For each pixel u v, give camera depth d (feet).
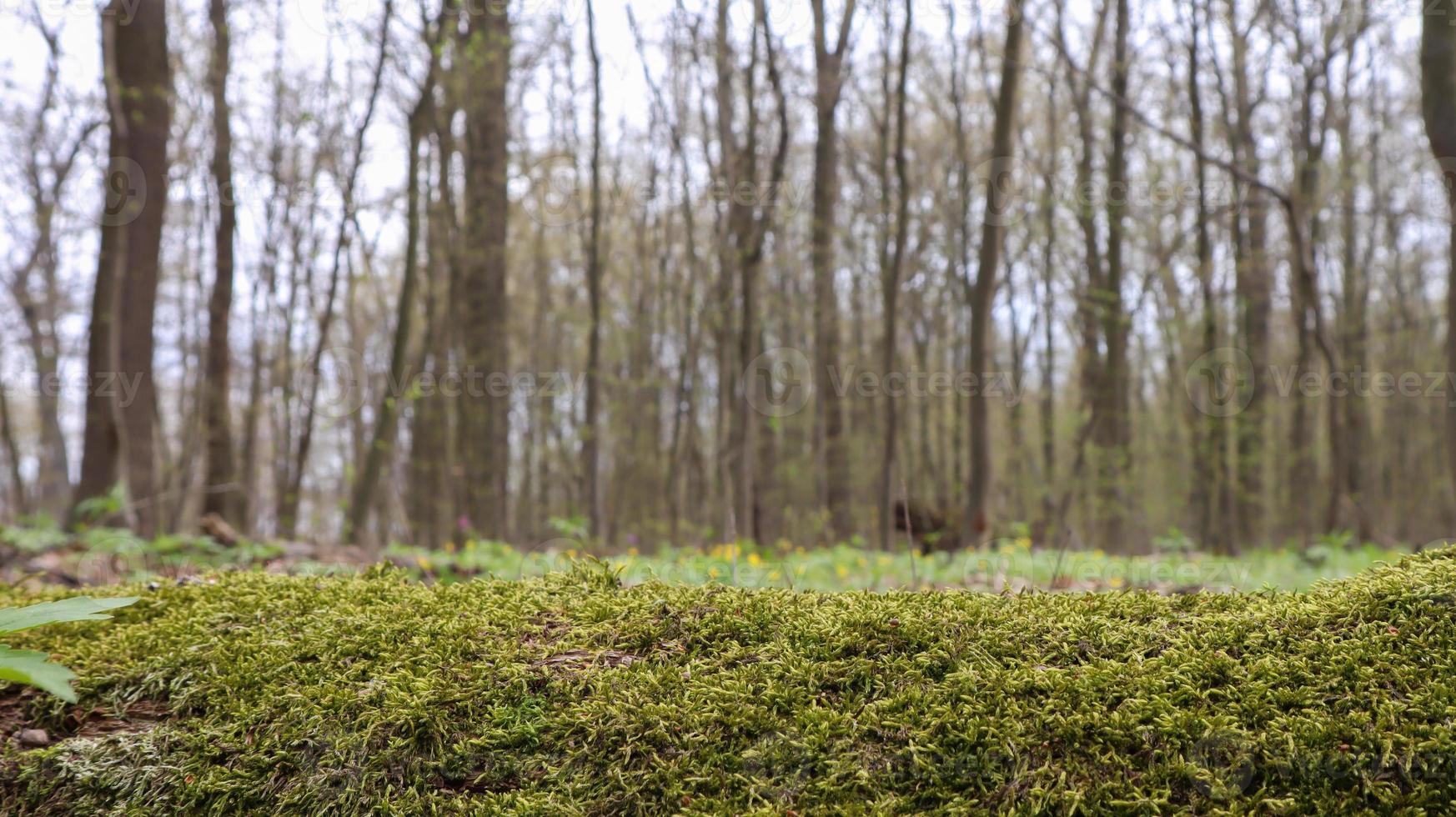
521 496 55.98
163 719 5.16
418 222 28.55
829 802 4.14
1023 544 18.49
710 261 36.47
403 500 45.06
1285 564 19.61
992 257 24.35
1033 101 48.78
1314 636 4.60
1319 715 4.05
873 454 51.34
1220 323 45.42
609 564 6.35
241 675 5.27
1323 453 60.34
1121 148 37.65
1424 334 65.62
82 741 4.98
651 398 54.80
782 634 5.11
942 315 59.77
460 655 5.19
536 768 4.54
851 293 57.52
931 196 53.62
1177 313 47.14
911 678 4.64
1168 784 3.94
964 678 4.56
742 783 4.28
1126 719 4.18
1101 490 38.29
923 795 4.09
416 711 4.76
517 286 57.52
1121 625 4.94
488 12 28.30
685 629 5.29
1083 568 14.61
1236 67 40.16
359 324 59.00
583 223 39.04
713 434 54.29
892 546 25.72
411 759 4.64
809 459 45.52
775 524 33.53
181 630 5.79
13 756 4.92
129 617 6.17
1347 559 20.02
